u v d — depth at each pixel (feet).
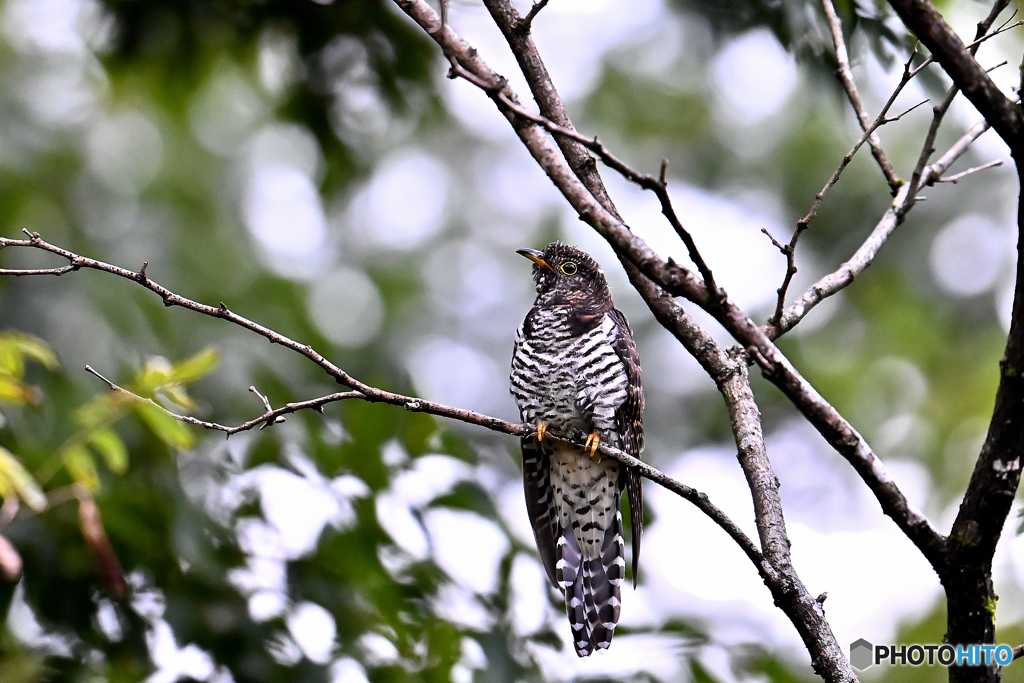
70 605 28.37
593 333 31.32
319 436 32.35
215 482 31.17
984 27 19.75
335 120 38.78
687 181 61.41
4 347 22.40
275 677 28.40
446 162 65.67
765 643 31.32
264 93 45.98
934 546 18.10
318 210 57.98
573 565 30.45
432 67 37.55
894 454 54.60
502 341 60.85
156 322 37.83
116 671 28.50
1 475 21.15
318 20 36.09
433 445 32.35
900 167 57.57
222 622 28.66
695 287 16.93
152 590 29.37
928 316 57.16
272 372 38.11
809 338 57.31
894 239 58.18
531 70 21.91
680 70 62.28
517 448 40.83
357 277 59.00
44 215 41.78
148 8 35.91
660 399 58.23
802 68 34.86
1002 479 17.75
